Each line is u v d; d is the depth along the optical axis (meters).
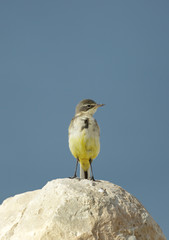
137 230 11.90
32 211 12.25
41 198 12.46
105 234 11.37
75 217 11.47
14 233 12.08
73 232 11.18
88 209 11.66
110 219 11.60
